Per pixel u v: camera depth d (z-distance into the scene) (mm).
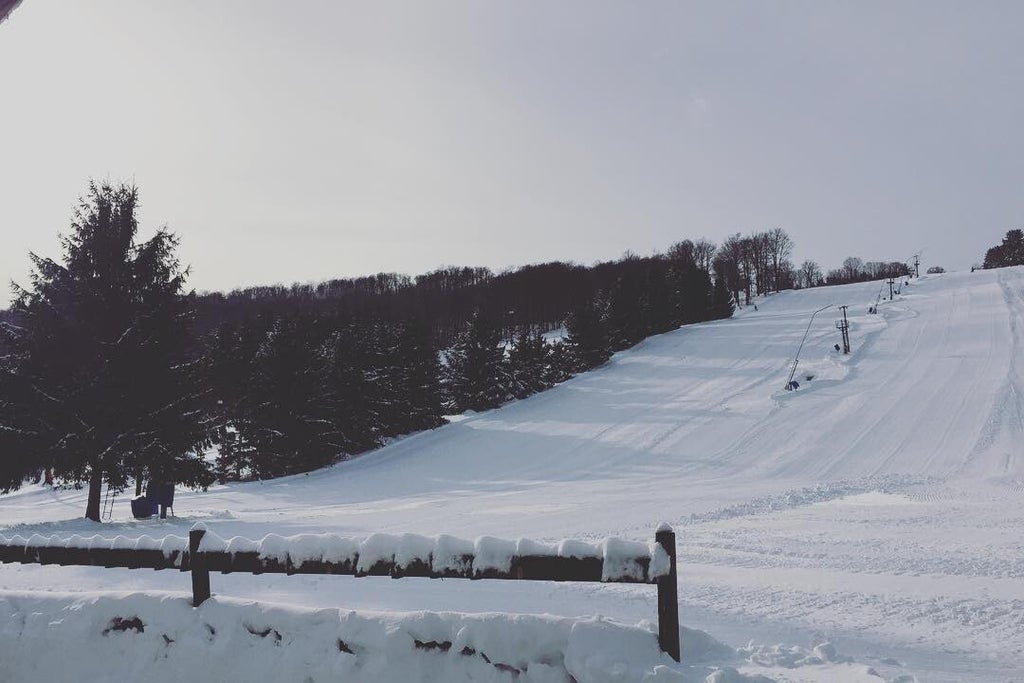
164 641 4695
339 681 4129
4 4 7051
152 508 23438
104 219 22984
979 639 6016
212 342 59875
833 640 6078
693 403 53219
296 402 47812
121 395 22141
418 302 118438
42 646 4961
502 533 15031
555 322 119750
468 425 55469
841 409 45031
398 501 30078
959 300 86125
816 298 112000
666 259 147125
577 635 3732
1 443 21188
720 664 3971
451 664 3928
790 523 14883
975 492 20875
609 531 14664
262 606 4570
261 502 33625
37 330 21906
